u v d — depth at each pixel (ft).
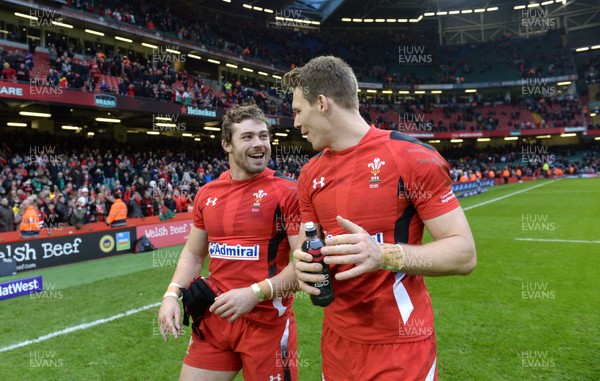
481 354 10.88
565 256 22.13
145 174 46.96
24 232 25.45
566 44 126.93
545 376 9.64
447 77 122.93
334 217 4.76
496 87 119.85
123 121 65.98
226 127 6.63
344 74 4.68
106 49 67.62
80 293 18.31
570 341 11.48
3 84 41.57
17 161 41.70
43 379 10.25
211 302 6.16
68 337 13.00
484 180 86.79
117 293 18.22
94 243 28.43
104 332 13.38
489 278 18.31
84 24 60.59
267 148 6.58
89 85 50.11
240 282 6.52
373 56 127.54
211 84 81.25
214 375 6.45
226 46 87.04
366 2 118.01
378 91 117.91
